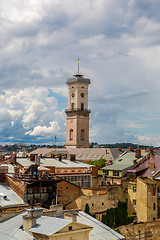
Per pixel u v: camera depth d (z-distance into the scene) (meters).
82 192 92.25
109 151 188.00
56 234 37.50
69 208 86.81
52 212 48.00
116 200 93.12
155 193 91.06
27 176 75.19
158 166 100.00
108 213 90.19
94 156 191.88
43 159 118.12
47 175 80.94
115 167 108.31
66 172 111.50
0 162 131.38
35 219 41.53
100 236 48.75
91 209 87.44
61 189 88.50
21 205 57.31
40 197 68.56
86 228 40.44
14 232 41.41
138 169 102.31
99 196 89.44
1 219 46.44
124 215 93.19
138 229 75.75
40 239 38.94
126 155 118.69
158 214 92.44
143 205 89.81
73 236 39.25
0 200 60.62
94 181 109.56
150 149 153.50
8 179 71.81
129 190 95.06
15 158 111.25
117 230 73.88
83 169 115.06
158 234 78.62
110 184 105.00
